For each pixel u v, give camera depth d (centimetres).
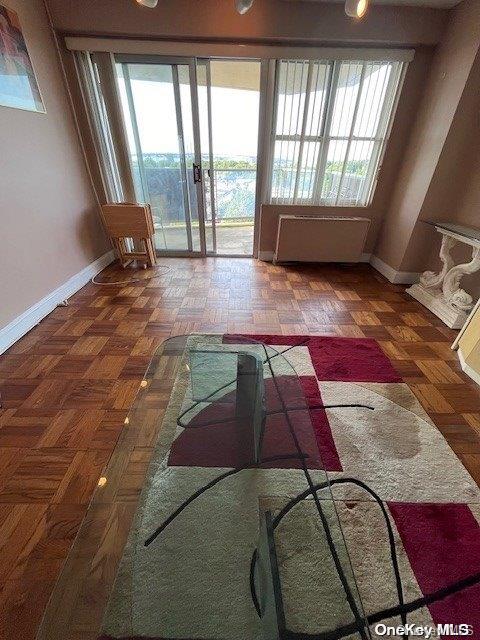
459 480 114
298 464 107
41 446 124
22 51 196
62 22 228
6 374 163
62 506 103
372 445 127
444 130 229
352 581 79
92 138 277
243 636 70
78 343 191
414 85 257
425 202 253
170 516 94
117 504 97
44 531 96
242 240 418
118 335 201
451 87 222
